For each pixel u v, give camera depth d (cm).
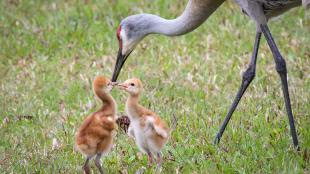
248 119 1163
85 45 1538
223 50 1467
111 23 1606
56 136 1153
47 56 1504
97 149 955
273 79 1330
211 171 992
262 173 988
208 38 1504
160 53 1469
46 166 1039
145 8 1672
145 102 1262
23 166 1038
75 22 1630
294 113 1179
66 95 1324
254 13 1096
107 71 1403
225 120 1111
